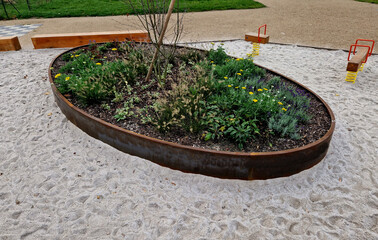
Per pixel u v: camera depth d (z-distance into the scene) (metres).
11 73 6.00
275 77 4.87
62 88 4.48
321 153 3.45
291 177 3.34
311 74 6.12
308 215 2.90
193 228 2.76
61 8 12.25
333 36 8.68
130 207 2.98
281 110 3.90
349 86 5.57
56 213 2.92
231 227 2.77
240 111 3.77
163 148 3.31
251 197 3.10
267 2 13.98
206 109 3.89
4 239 2.66
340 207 2.99
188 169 3.35
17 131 4.21
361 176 3.40
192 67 5.25
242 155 3.08
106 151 3.76
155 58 4.57
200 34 8.88
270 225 2.80
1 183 3.30
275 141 3.53
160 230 2.74
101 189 3.21
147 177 3.35
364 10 12.05
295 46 7.86
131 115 3.98
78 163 3.58
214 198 3.08
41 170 3.48
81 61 5.39
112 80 4.54
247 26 9.79
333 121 3.78
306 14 11.45
